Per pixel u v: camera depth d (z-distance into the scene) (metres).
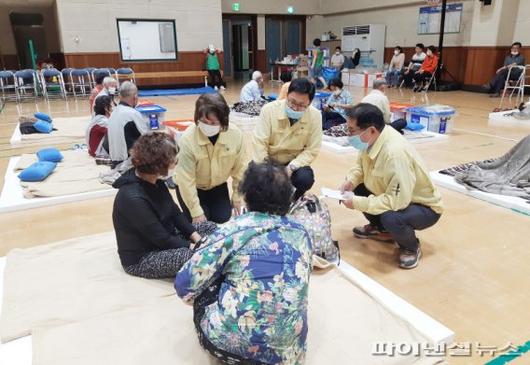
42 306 2.08
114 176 3.97
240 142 2.61
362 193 2.84
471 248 2.79
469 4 11.46
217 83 13.09
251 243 1.40
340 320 1.99
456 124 6.89
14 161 4.72
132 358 1.76
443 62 12.47
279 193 1.41
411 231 2.49
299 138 2.85
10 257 2.55
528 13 10.38
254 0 15.19
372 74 12.62
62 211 3.47
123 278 2.32
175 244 2.22
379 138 2.44
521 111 7.18
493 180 3.75
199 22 12.66
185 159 2.46
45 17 13.82
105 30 11.65
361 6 14.71
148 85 12.52
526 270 2.52
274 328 1.40
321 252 2.46
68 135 6.03
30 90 11.52
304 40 16.95
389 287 2.38
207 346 1.52
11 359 1.77
